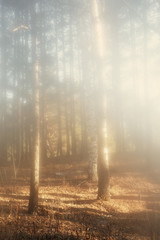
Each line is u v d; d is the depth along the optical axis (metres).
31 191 6.80
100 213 7.34
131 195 9.57
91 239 5.48
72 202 8.13
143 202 8.68
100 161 8.70
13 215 6.37
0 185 10.31
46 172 14.78
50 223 6.06
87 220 6.61
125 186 10.99
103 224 6.46
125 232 6.08
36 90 7.13
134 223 6.74
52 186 10.67
